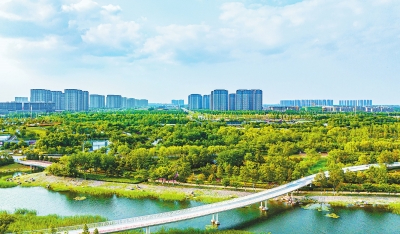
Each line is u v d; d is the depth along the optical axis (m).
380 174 145.50
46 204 131.88
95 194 144.62
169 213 107.62
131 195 142.25
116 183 158.50
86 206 129.88
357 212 122.31
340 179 142.25
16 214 115.56
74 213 122.12
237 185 147.75
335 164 169.38
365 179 148.12
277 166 152.88
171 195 139.75
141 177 163.88
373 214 120.31
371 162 177.88
